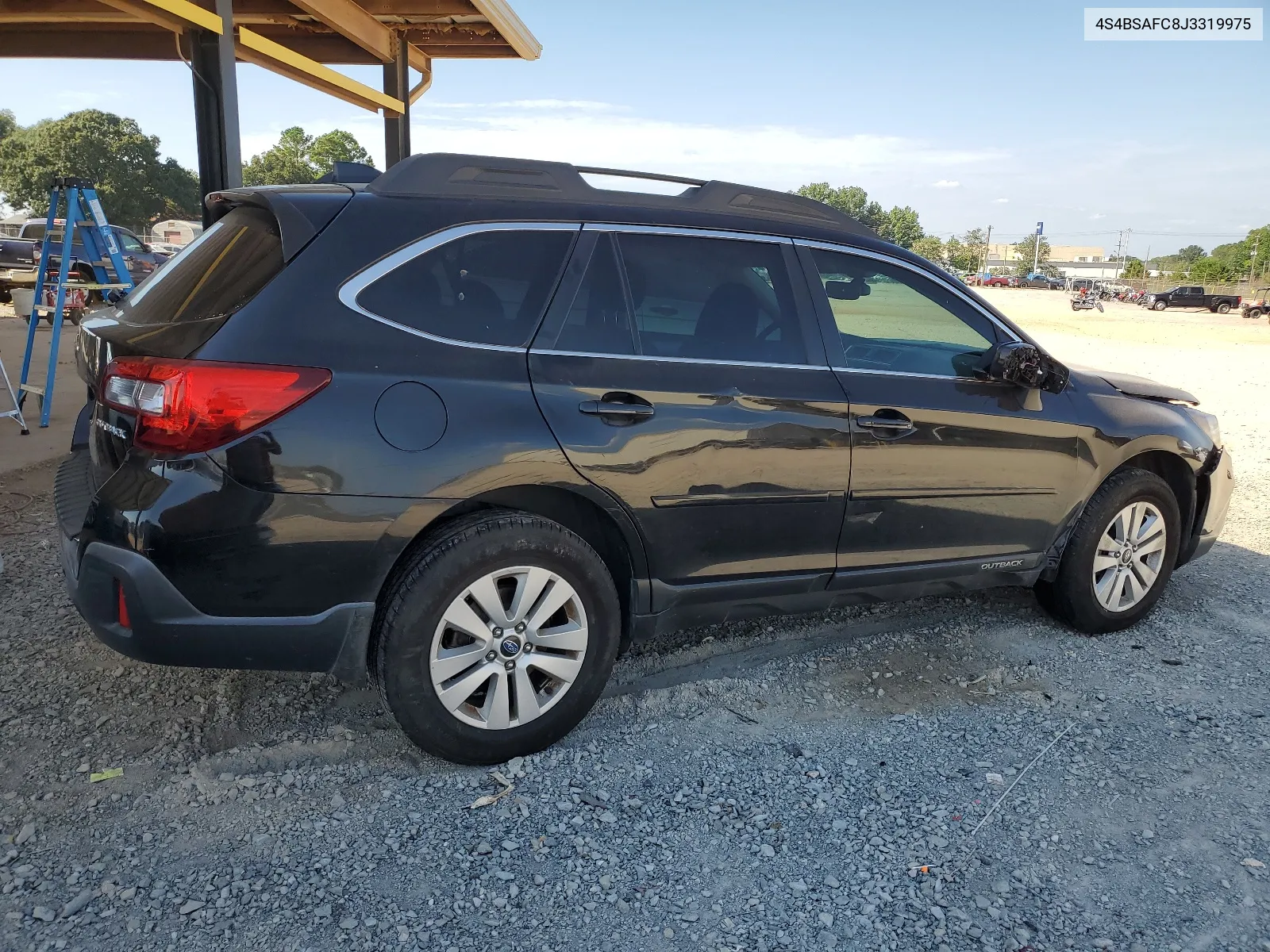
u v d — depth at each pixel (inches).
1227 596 189.3
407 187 113.6
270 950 85.0
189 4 279.6
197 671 136.6
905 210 5201.8
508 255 115.3
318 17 370.9
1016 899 95.8
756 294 130.2
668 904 93.4
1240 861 102.9
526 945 87.3
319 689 133.6
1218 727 132.7
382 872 96.3
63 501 113.0
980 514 145.7
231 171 307.4
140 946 84.5
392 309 107.3
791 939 89.4
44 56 413.1
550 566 113.7
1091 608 162.1
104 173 3191.4
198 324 102.9
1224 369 710.5
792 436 126.4
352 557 103.9
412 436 104.6
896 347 140.8
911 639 161.3
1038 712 135.9
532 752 118.9
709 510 123.6
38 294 293.7
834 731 128.6
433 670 109.5
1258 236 4830.2
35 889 91.0
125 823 101.7
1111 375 176.4
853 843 104.0
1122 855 103.3
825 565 135.1
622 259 121.8
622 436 115.3
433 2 419.5
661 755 120.6
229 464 98.0
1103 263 6619.1
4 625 149.0
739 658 151.8
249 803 106.6
